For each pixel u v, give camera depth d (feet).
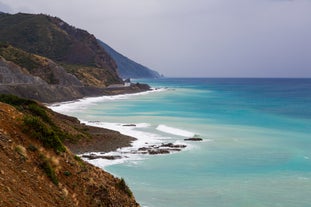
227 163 134.00
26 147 50.96
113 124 235.40
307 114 308.19
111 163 131.13
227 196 96.37
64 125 165.07
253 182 109.70
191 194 97.71
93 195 52.80
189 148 160.97
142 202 90.53
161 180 110.83
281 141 181.47
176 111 330.34
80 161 60.85
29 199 38.52
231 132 209.05
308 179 113.39
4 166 41.98
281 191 101.14
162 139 182.39
